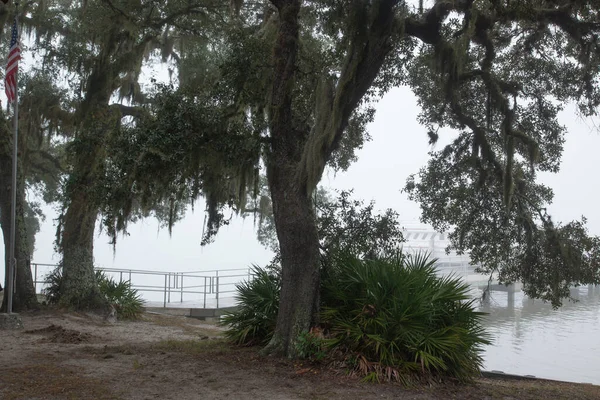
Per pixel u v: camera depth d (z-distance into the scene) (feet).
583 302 118.62
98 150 39.37
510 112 35.47
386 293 29.19
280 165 30.83
